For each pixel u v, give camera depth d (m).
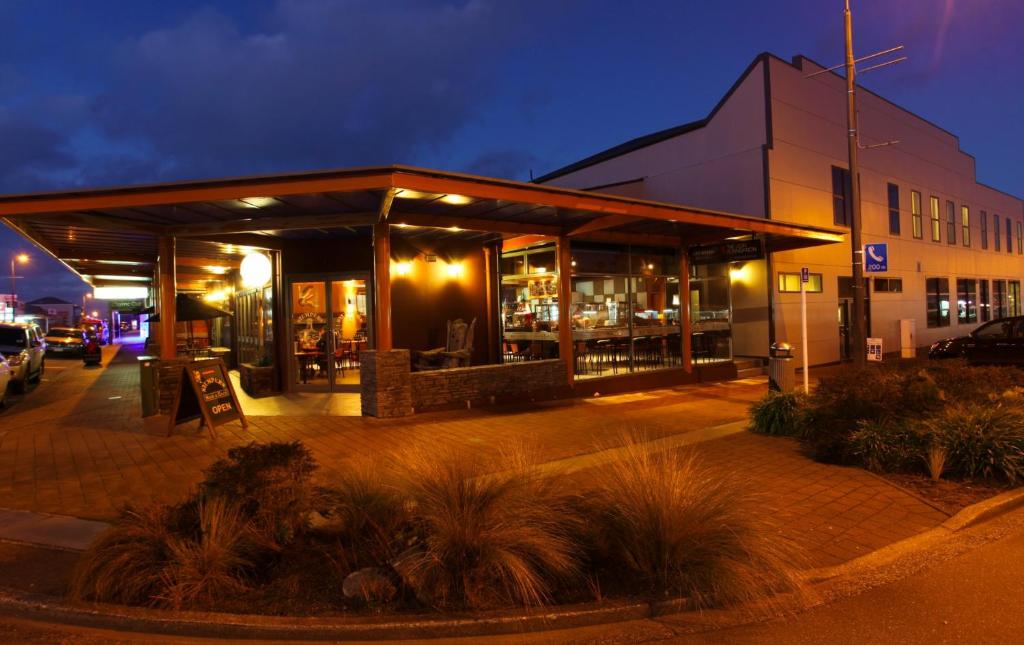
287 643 3.65
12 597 4.02
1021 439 6.57
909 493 6.11
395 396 10.02
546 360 12.24
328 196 8.73
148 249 13.79
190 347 20.09
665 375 14.16
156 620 3.75
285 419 10.02
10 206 8.09
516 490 4.61
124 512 4.63
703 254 14.36
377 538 4.43
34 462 7.51
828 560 4.62
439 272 13.27
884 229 21.69
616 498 4.60
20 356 14.80
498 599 3.91
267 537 4.39
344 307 12.80
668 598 3.95
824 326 18.62
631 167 20.53
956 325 26.42
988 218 30.03
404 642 3.64
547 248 12.74
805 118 18.03
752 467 7.07
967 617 3.83
